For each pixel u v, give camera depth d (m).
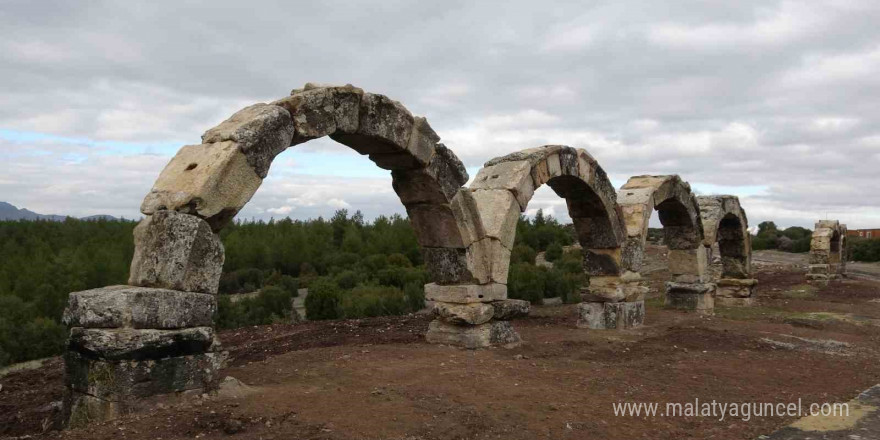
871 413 7.37
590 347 11.03
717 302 20.53
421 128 9.49
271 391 6.89
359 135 8.66
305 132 7.79
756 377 9.14
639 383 8.46
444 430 5.99
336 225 36.78
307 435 5.54
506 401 7.09
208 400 6.32
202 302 6.48
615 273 13.68
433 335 10.71
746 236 21.05
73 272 19.61
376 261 27.05
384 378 7.83
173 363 6.15
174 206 6.44
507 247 11.03
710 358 10.52
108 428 5.40
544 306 19.33
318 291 16.86
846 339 13.06
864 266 40.81
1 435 6.50
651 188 14.96
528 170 11.51
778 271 33.12
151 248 6.35
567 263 28.52
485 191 11.37
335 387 7.34
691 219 17.23
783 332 13.48
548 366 9.24
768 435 6.51
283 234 34.00
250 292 24.59
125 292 5.93
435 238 10.52
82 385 6.03
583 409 7.02
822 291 24.33
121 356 5.75
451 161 10.10
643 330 13.29
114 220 36.78
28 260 23.42
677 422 6.84
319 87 8.17
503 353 10.06
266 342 11.87
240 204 6.98
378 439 5.61
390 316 15.73
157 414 5.77
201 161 6.82
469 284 10.44
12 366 12.29
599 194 13.12
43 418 7.06
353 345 10.65
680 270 17.73
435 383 7.67
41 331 13.59
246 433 5.52
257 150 7.13
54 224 34.38
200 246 6.52
